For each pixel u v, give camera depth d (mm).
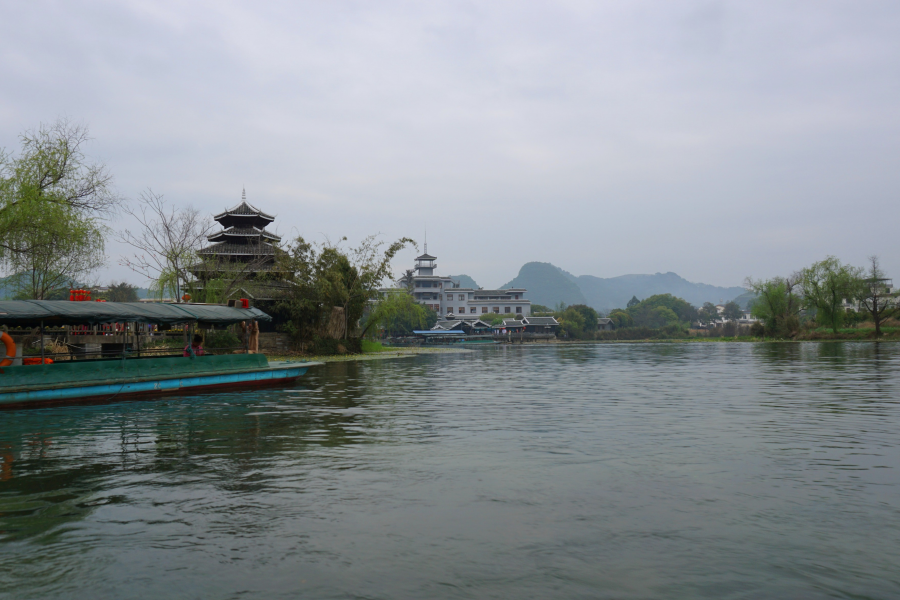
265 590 5203
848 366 32906
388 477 8789
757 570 5582
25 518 6988
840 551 6012
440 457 10117
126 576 5461
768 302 85500
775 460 9844
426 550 6039
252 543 6223
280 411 16047
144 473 9070
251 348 24312
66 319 18203
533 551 6016
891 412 15320
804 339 81375
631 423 13734
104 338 26203
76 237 23578
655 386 23031
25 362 19422
